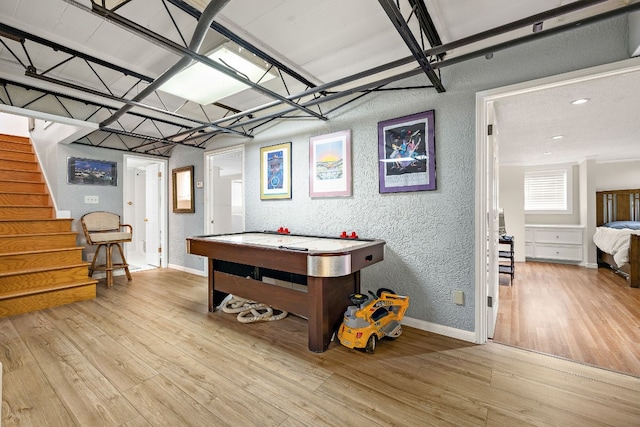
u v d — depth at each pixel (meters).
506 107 2.85
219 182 5.31
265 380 1.88
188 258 5.10
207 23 1.53
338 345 2.37
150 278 4.64
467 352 2.24
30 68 2.22
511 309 3.20
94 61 2.58
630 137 3.99
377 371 1.99
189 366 2.04
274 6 1.95
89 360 2.11
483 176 2.36
